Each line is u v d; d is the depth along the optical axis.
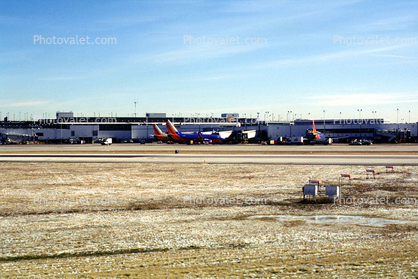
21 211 29.55
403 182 42.97
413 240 20.81
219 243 20.81
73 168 59.53
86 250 19.78
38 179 47.22
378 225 24.47
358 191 37.72
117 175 50.81
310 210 29.47
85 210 29.78
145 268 16.77
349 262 17.16
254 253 18.86
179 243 20.89
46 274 16.08
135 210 29.72
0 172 54.50
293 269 16.30
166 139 178.00
